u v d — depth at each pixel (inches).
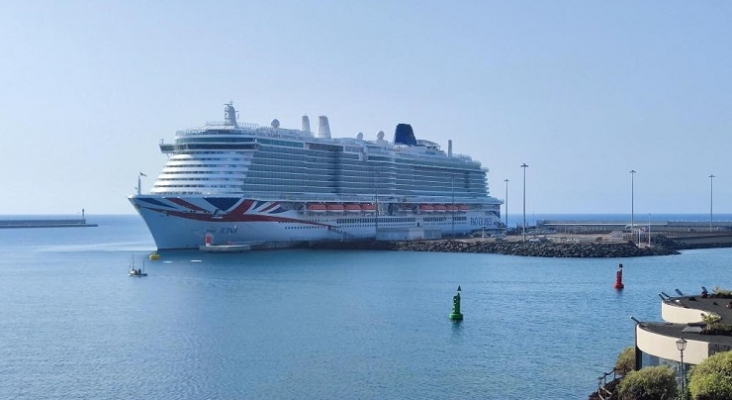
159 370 2765.7
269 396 2432.3
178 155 7559.1
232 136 7475.4
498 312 3954.2
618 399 1855.3
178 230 7500.0
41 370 2780.5
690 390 1688.0
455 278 5556.1
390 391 2465.6
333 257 7332.7
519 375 2635.3
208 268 6304.1
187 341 3262.8
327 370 2741.1
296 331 3457.2
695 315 2037.4
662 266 6683.1
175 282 5408.5
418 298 4488.2
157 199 7298.2
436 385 2524.6
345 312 3971.5
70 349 3125.0
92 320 3831.2
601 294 4672.7
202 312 4028.1
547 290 4869.6
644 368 1827.0
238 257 7204.7
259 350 3068.4
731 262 7130.9
